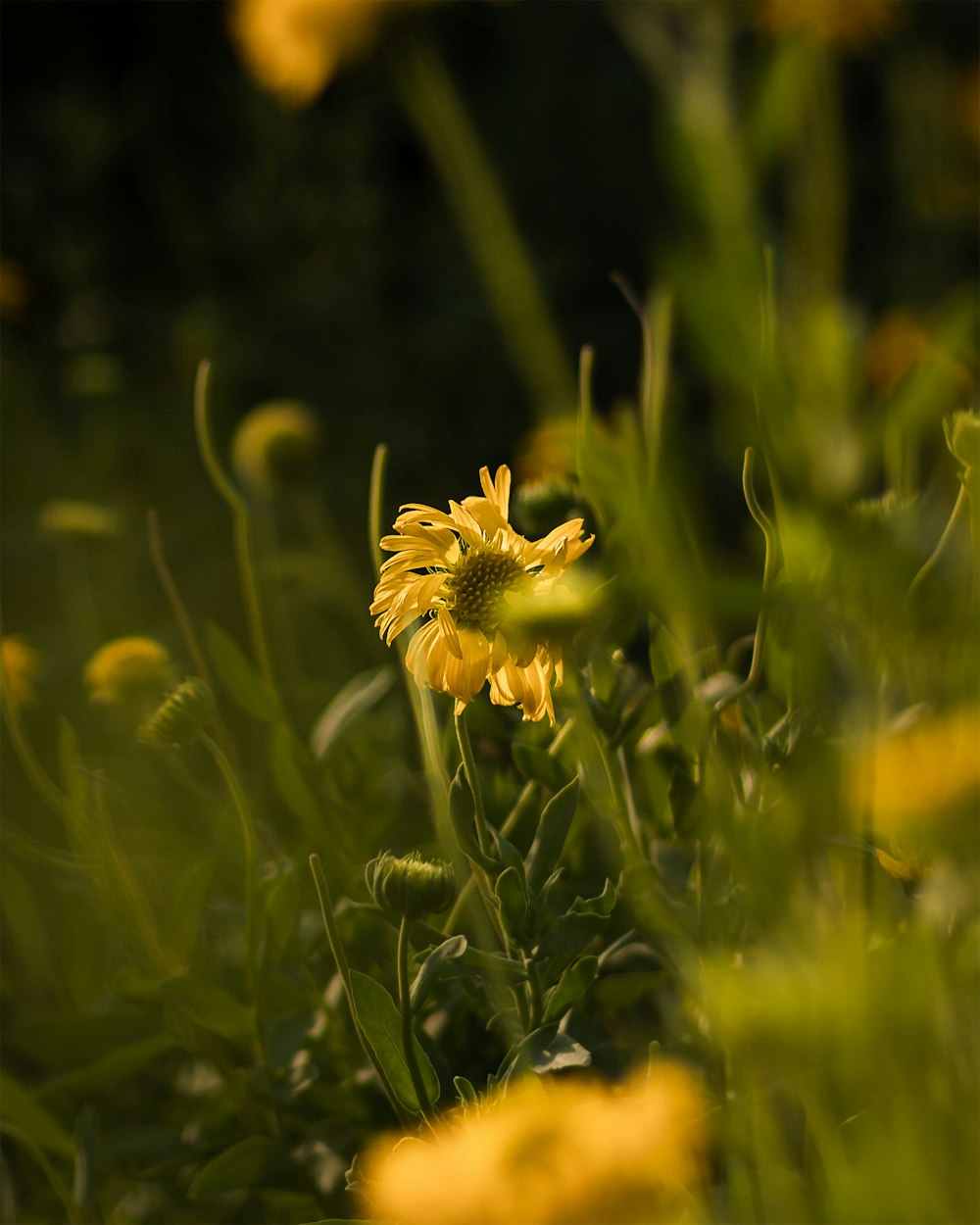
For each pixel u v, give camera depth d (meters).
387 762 1.14
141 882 1.10
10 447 2.41
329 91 2.90
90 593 1.71
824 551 0.69
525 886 0.88
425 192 3.43
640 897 0.88
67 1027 1.02
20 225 3.06
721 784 0.80
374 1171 0.84
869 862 0.83
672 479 0.68
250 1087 0.99
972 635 0.72
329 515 2.25
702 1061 0.89
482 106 3.30
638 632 1.06
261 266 2.96
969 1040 0.70
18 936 1.23
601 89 3.24
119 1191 1.05
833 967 0.70
